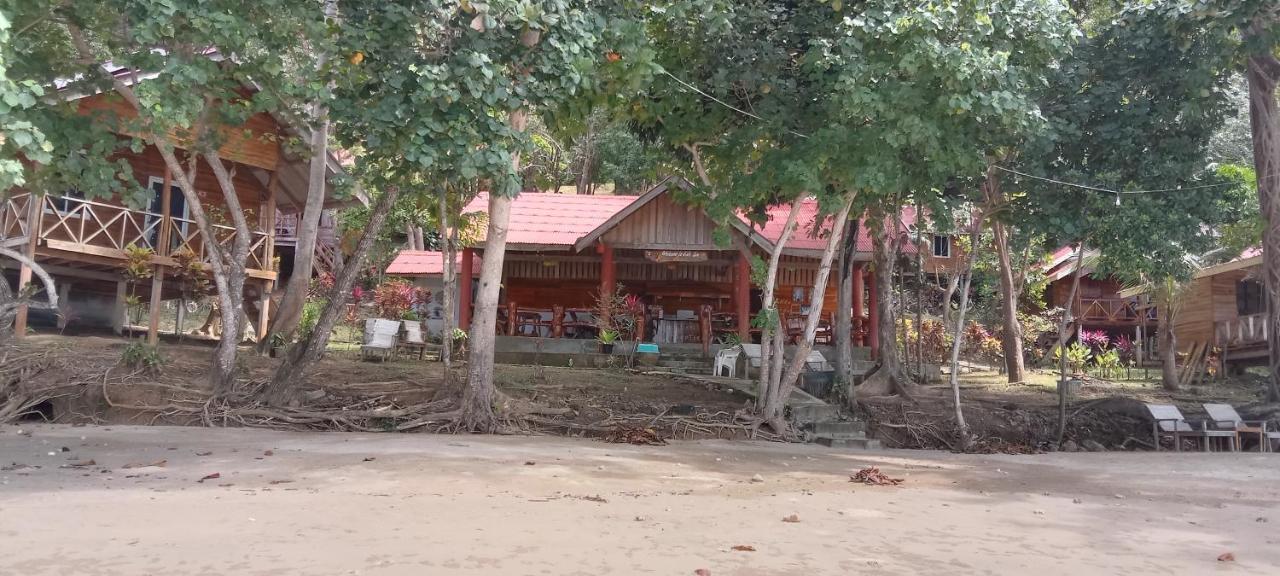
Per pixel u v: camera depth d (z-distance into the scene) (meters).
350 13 10.38
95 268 17.89
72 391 12.97
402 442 11.07
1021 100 11.78
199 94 10.55
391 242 32.44
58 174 10.16
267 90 11.12
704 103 13.85
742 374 19.78
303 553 4.68
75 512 5.77
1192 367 23.11
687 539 5.54
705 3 11.70
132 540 4.92
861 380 19.72
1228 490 9.48
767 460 11.27
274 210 19.73
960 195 16.25
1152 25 14.56
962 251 27.30
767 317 14.62
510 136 9.95
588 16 10.53
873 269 21.22
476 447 10.80
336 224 32.22
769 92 13.42
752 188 13.56
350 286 13.90
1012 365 22.56
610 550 5.08
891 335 19.00
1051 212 15.23
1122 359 27.08
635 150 36.19
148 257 16.78
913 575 4.77
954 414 16.88
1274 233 17.41
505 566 4.55
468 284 22.45
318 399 13.70
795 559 5.04
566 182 41.25
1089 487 9.62
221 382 13.18
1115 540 6.18
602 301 21.00
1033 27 12.15
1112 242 15.02
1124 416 17.61
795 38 13.56
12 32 9.14
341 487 7.32
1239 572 5.14
